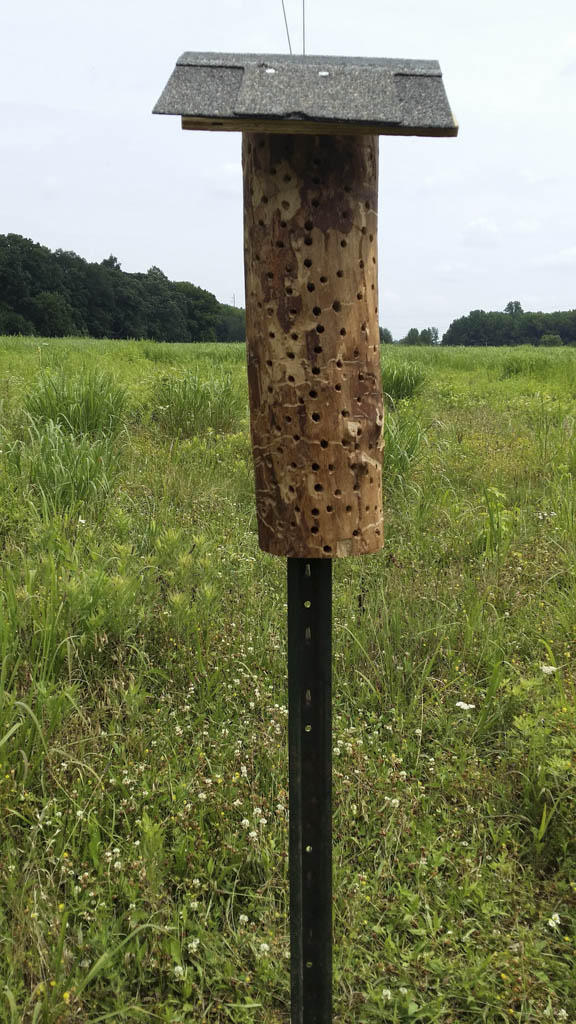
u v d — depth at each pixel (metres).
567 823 2.44
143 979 1.94
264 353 1.41
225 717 2.96
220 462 6.12
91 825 2.28
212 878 2.26
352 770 2.60
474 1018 1.92
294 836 1.63
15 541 4.13
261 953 1.97
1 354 13.59
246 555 4.29
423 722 2.95
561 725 2.73
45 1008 1.77
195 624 3.39
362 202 1.35
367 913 2.16
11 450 5.27
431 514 5.04
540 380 13.64
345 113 1.13
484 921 2.14
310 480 1.42
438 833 2.47
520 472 6.12
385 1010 1.92
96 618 3.15
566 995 1.93
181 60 1.22
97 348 19.42
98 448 5.47
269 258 1.36
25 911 2.00
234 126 1.19
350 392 1.41
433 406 9.42
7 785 2.39
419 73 1.25
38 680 2.93
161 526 4.46
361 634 3.46
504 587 3.93
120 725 2.88
